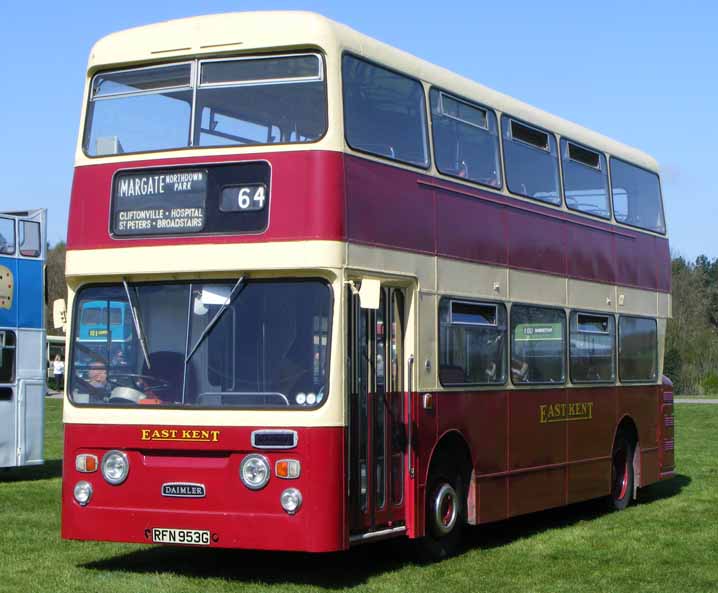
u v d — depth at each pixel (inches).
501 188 557.0
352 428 431.8
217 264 430.6
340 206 427.5
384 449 455.8
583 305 639.1
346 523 419.5
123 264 443.8
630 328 701.3
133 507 435.8
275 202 427.8
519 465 561.3
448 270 501.7
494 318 541.6
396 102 475.5
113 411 439.8
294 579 446.9
